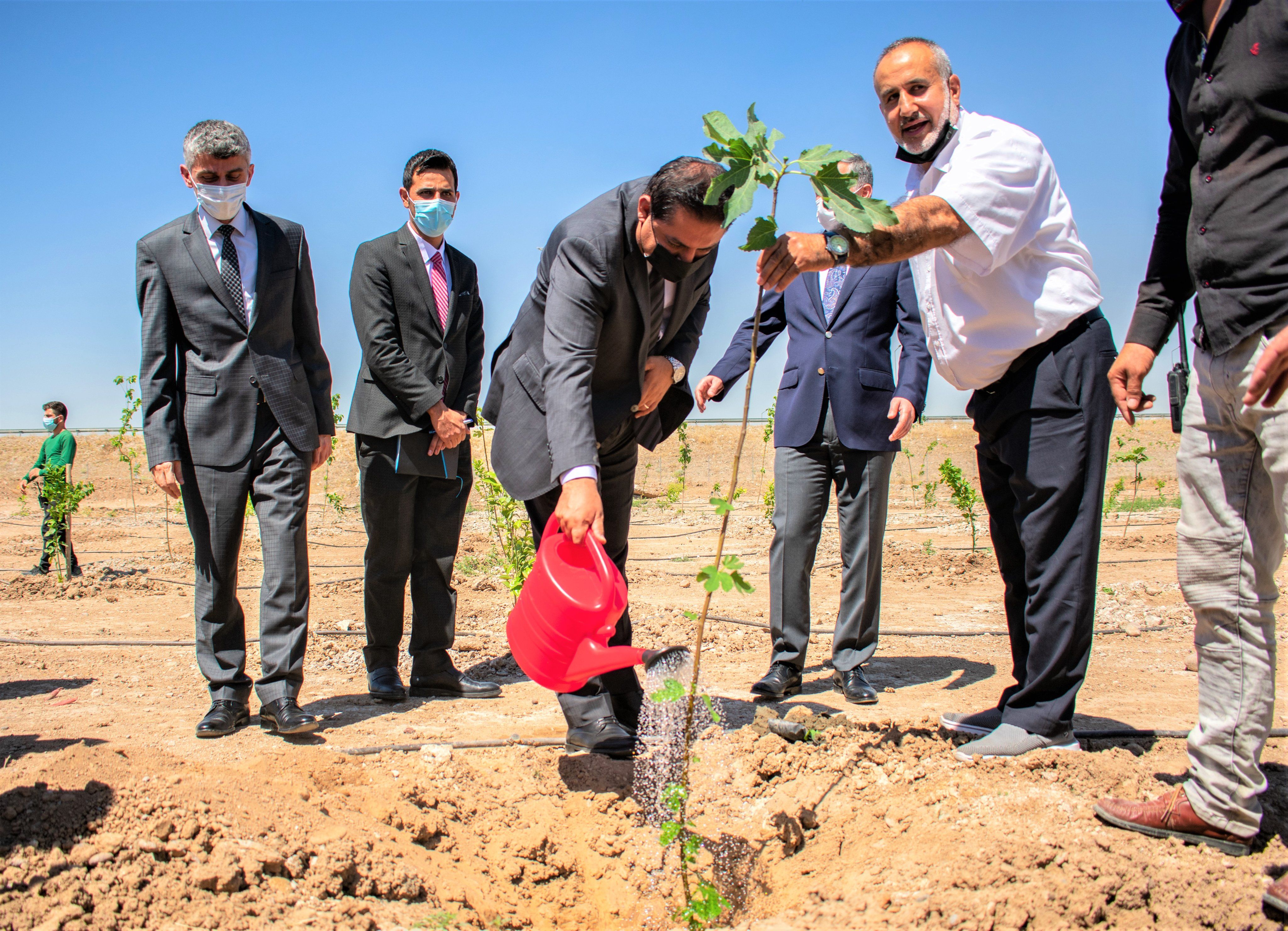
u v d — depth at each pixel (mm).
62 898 2133
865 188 4121
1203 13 2318
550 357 2906
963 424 29938
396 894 2436
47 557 9406
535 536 3430
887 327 4262
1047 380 2959
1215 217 2301
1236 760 2352
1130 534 12016
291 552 3744
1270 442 2201
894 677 4684
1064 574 2975
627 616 3480
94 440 30344
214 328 3723
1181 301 2750
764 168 2238
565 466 2773
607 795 3072
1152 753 3156
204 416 3709
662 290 3215
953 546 11039
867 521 4145
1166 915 2180
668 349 3520
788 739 3316
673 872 2746
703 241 2777
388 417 4145
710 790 3100
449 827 2896
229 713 3656
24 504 20047
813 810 2928
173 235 3748
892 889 2369
